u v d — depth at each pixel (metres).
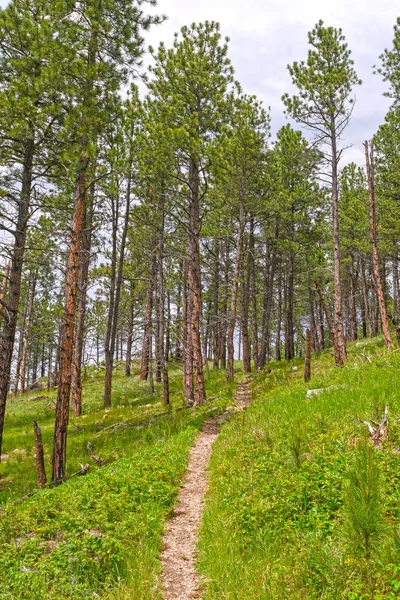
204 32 20.66
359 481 4.83
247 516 6.77
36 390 39.41
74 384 23.31
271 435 10.64
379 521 4.79
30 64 13.12
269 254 34.38
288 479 7.58
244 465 9.39
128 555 6.46
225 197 27.05
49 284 36.69
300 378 20.28
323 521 5.93
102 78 13.40
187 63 19.80
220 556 6.05
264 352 34.56
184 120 19.69
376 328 38.22
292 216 31.38
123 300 38.19
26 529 7.77
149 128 19.83
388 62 24.34
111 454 13.98
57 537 7.28
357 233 34.53
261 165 26.45
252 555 5.89
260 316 46.94
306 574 4.89
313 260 37.16
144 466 10.68
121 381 35.53
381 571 4.39
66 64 12.78
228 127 21.03
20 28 13.49
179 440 13.50
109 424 19.38
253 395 20.88
